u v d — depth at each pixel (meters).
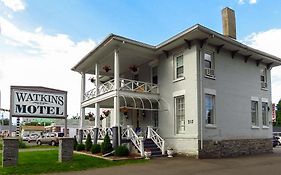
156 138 19.23
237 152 19.55
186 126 18.25
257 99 22.20
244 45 19.78
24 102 13.91
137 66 23.88
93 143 21.17
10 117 13.50
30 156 17.08
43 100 14.43
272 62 23.42
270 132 22.98
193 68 18.17
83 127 24.34
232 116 19.77
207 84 18.44
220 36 18.03
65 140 14.65
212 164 14.32
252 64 22.30
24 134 55.62
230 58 20.42
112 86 19.88
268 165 14.00
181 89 18.98
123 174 11.53
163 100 20.50
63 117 14.95
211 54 19.23
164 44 19.28
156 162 15.09
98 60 22.34
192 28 16.94
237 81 20.66
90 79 26.42
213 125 18.28
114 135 18.22
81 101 24.73
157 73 21.58
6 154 12.88
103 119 29.80
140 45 19.16
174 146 18.95
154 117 21.84
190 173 11.64
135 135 18.47
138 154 17.69
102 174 11.55
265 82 23.41
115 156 16.97
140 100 21.03
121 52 20.22
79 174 11.55
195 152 17.27
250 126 21.12
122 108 20.62
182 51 19.27
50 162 14.19
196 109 17.61
